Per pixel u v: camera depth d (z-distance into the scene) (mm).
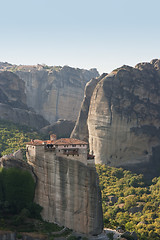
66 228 105688
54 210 107188
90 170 107062
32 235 97750
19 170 108000
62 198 106750
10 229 98000
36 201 109062
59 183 106875
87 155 111125
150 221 147500
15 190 107500
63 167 106812
